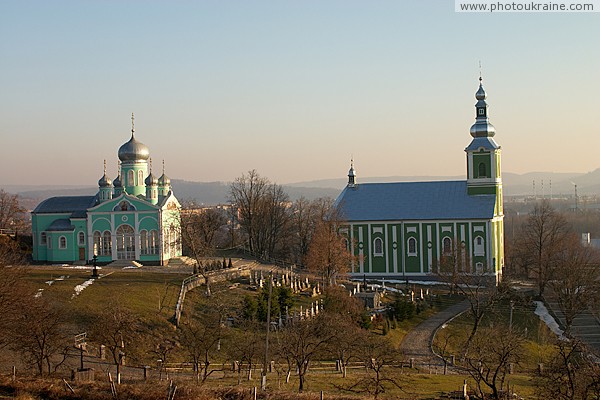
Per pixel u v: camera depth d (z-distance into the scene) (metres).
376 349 84.06
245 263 146.12
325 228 132.62
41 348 64.88
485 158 155.50
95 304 91.31
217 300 99.12
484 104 157.12
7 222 164.88
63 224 143.62
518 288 151.88
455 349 102.56
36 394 57.56
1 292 64.88
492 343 80.31
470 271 143.00
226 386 65.06
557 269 139.75
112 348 69.19
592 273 135.25
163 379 67.38
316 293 122.94
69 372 67.62
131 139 148.25
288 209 183.25
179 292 102.94
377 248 159.00
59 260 142.50
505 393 69.56
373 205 161.62
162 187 164.88
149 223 138.50
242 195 171.62
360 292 122.94
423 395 70.56
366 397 65.00
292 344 69.94
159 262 138.12
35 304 68.62
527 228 197.12
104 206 139.00
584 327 123.38
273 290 100.81
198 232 150.25
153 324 87.44
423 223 156.25
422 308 124.56
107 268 128.00
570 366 62.75
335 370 80.44
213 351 83.25
